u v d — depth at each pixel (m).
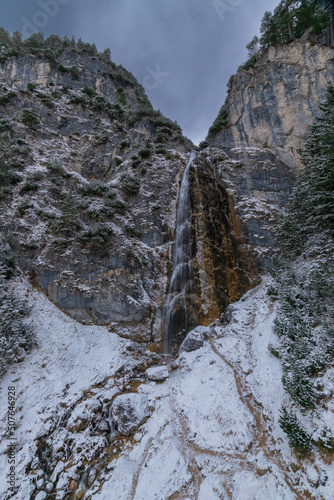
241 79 25.81
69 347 11.14
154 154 22.89
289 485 5.14
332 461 5.01
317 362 6.91
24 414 7.91
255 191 19.19
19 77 29.78
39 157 20.45
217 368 9.60
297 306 9.44
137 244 16.48
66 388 9.16
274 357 8.62
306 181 14.75
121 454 7.08
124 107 31.67
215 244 16.39
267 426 6.74
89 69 35.66
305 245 13.13
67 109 27.25
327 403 5.93
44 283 13.21
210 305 14.21
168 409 8.39
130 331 13.21
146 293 14.77
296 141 20.41
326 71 20.06
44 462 6.77
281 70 22.75
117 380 9.90
